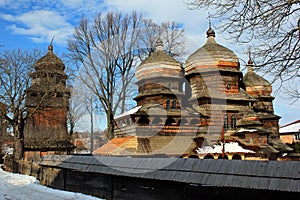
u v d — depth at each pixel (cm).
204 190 716
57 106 2872
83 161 1129
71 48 1670
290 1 691
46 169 1535
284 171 574
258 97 3288
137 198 886
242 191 642
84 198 1077
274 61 728
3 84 2717
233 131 2567
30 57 2900
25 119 2859
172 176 744
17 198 1169
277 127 3197
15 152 2734
